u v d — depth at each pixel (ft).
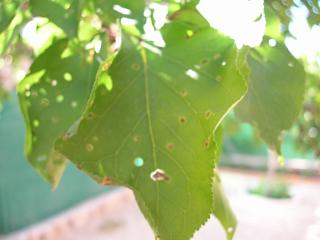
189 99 0.39
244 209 6.06
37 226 5.13
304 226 5.39
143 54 0.41
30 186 5.11
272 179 7.09
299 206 6.17
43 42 0.56
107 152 0.39
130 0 0.45
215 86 0.39
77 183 5.92
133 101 0.40
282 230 5.28
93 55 0.53
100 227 5.53
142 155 0.39
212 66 0.40
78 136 0.39
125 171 0.38
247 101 0.56
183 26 0.42
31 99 0.56
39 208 5.25
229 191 7.00
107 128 0.39
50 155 0.59
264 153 8.31
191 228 0.38
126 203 6.46
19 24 0.53
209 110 0.39
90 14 0.47
